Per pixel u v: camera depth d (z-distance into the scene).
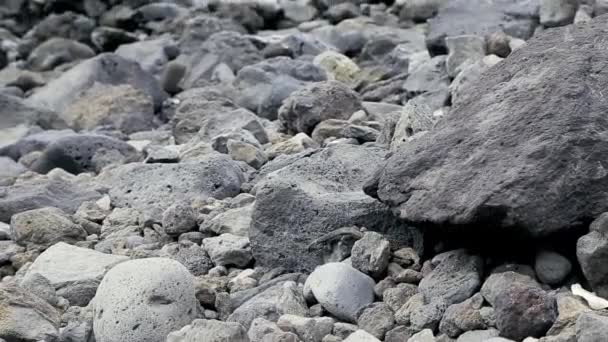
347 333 6.42
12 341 6.71
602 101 6.63
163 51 18.47
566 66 6.96
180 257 8.17
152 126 15.05
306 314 6.84
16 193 10.08
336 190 8.20
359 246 7.05
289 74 14.37
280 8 21.00
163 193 9.59
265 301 6.89
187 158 10.97
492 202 6.26
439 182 6.66
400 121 9.23
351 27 18.47
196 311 6.70
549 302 5.82
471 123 6.99
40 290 7.34
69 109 15.08
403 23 19.19
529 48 7.56
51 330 6.74
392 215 7.35
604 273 6.02
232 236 8.23
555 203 6.24
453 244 6.93
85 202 9.91
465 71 11.84
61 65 19.66
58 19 22.00
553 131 6.47
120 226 9.21
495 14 14.38
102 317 6.55
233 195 9.64
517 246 6.54
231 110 12.99
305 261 7.52
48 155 11.93
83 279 7.61
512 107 6.88
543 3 13.95
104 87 15.43
